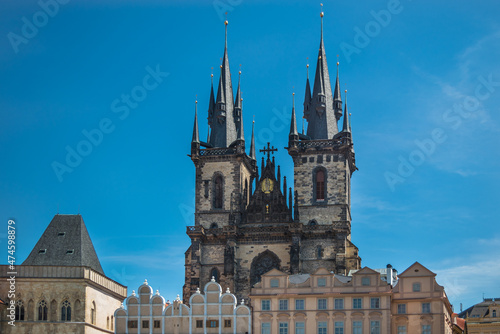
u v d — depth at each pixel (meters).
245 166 183.25
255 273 170.75
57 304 140.75
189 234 171.62
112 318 155.62
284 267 169.50
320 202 172.75
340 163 174.25
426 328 132.62
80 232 150.25
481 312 192.12
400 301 134.75
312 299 136.38
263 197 175.50
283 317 136.88
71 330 139.75
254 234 171.50
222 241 173.38
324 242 169.12
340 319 134.50
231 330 139.12
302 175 174.88
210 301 141.12
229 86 188.38
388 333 132.12
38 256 146.62
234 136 184.25
